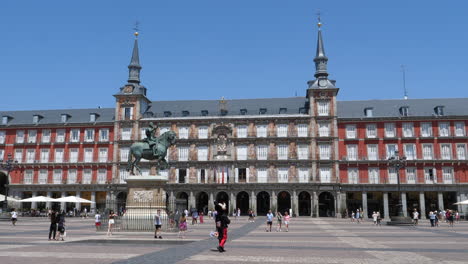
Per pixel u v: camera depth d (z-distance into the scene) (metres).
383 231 35.81
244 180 75.56
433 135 73.75
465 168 72.12
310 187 73.19
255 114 79.38
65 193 80.94
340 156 75.19
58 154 81.88
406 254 18.45
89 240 23.98
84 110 86.62
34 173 81.62
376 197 74.38
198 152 77.62
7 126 83.31
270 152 76.00
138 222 30.56
